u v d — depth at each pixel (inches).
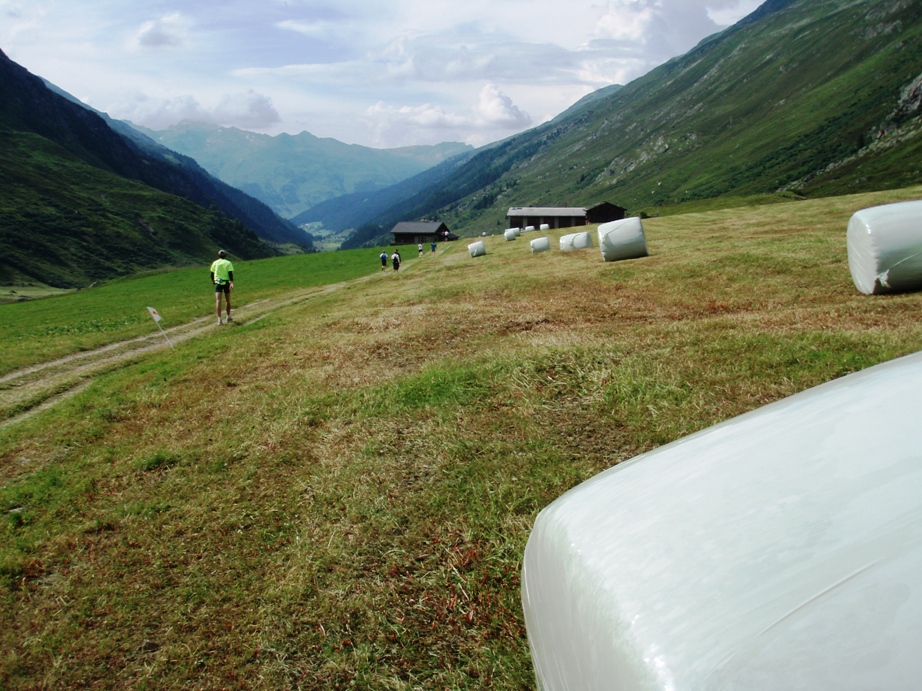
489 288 706.8
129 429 315.0
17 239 6565.0
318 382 348.5
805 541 47.8
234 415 307.7
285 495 211.2
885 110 7770.7
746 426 80.1
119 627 156.2
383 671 127.9
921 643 32.7
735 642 41.6
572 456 202.1
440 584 151.0
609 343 318.3
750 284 499.2
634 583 55.2
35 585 179.8
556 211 5132.9
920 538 41.1
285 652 138.6
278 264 2888.8
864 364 225.8
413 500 191.6
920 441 54.6
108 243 7313.0
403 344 425.7
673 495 67.0
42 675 142.8
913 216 374.0
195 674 136.6
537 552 82.0
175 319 915.4
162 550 187.6
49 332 1014.4
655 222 1760.6
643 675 45.7
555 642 68.4
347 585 156.9
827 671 35.0
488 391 275.4
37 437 318.3
